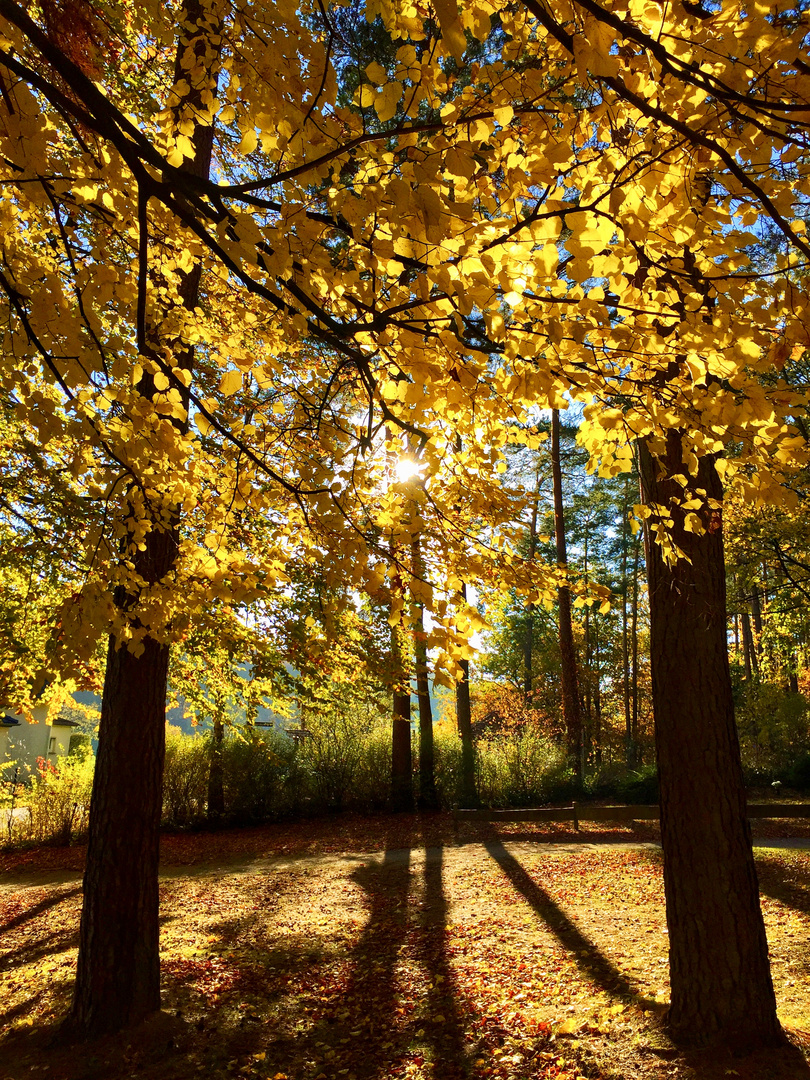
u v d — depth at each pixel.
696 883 4.08
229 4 1.92
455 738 17.73
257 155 4.54
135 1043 4.71
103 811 5.07
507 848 11.07
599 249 1.61
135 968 4.98
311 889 9.27
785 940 5.90
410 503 2.42
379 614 6.94
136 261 2.88
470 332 2.45
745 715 18.73
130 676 5.20
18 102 1.76
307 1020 5.21
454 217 1.57
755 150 1.87
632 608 30.19
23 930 8.50
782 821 12.27
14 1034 5.08
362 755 15.66
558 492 18.12
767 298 1.99
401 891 8.84
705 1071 3.71
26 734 25.89
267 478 3.14
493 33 5.67
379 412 2.63
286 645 7.26
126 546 3.02
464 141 1.79
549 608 3.73
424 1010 5.21
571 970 5.60
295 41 1.86
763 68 1.70
